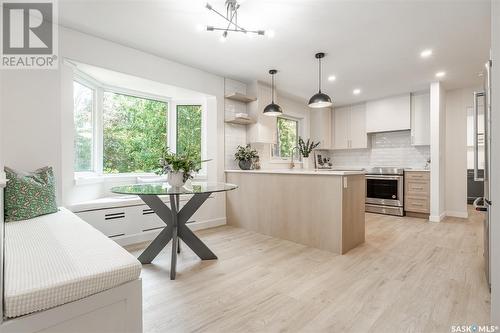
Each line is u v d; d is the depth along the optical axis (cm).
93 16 237
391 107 504
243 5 217
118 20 243
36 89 240
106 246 135
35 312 91
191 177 270
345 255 268
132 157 374
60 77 254
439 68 361
